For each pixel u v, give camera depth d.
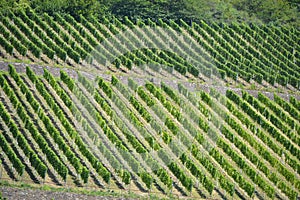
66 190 157.25
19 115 171.62
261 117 185.25
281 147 181.62
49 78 182.62
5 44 189.75
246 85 198.25
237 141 177.12
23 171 157.50
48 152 162.38
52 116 174.88
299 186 170.88
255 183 169.38
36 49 190.25
